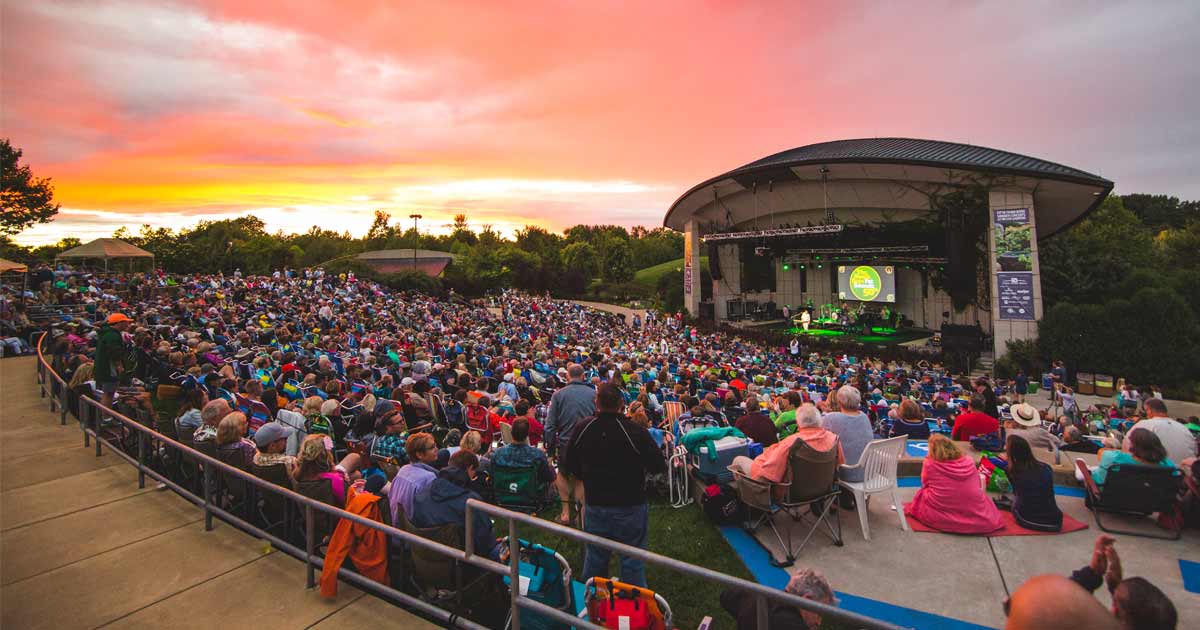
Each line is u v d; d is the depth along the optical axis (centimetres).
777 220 4900
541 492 654
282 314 2527
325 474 520
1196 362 2706
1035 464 582
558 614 327
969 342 3092
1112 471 553
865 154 3512
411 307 3978
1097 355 2817
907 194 3747
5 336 1845
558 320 4256
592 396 579
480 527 418
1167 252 5581
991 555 530
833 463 543
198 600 429
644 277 10638
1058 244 4588
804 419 547
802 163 3675
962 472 581
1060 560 512
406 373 1393
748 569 529
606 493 408
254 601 428
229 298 2931
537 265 8525
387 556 465
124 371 992
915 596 470
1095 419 1617
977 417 822
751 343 4047
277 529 546
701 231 5378
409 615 409
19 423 966
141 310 2275
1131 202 9981
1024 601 163
